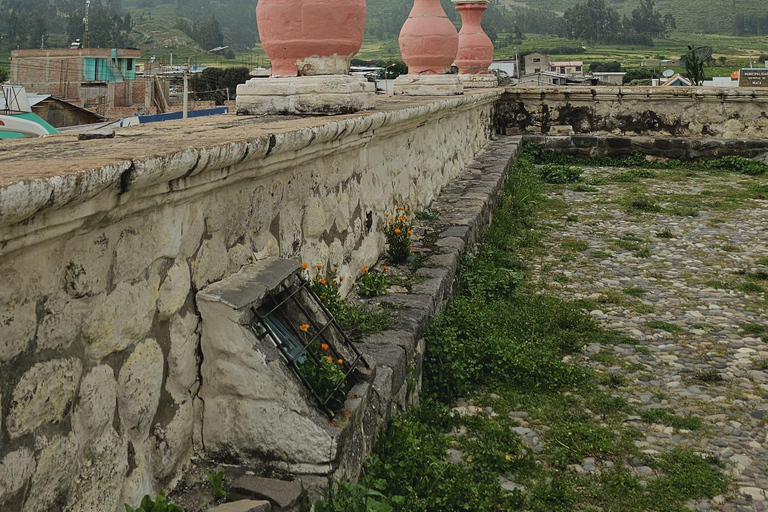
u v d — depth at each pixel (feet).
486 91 44.50
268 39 18.85
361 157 17.75
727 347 19.12
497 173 36.09
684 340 19.61
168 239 9.13
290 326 10.57
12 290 6.57
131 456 8.57
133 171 7.57
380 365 12.72
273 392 9.64
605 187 43.01
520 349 17.65
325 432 9.52
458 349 16.61
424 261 20.12
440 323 17.06
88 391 7.75
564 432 14.23
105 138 11.12
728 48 496.64
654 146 52.19
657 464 13.23
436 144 29.17
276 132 11.46
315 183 14.42
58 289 7.23
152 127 13.33
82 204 7.09
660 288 24.26
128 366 8.48
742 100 50.55
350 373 11.03
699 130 51.85
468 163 39.37
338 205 15.97
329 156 15.20
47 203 6.30
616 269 26.45
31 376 6.86
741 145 50.72
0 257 6.33
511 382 16.53
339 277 15.88
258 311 10.24
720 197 39.52
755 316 21.52
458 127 35.45
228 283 10.44
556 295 23.44
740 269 26.43
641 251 28.58
